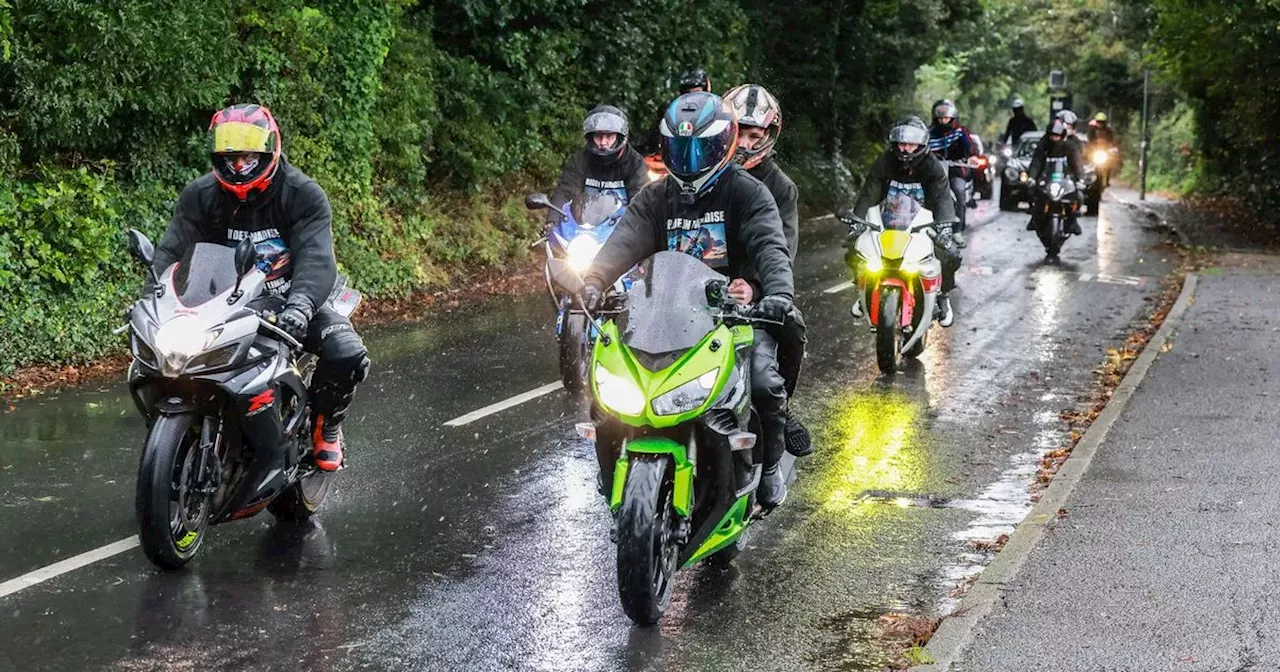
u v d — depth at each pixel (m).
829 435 9.95
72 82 12.24
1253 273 18.98
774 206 6.73
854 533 7.64
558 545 7.30
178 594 6.45
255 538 7.35
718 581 6.82
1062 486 8.30
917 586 6.79
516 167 20.38
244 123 6.89
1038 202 21.06
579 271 10.82
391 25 16.81
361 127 16.58
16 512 7.68
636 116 24.20
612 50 23.03
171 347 6.36
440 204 18.62
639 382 5.93
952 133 18.19
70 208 12.37
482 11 20.30
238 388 6.55
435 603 6.41
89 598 6.37
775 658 5.83
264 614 6.22
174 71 13.15
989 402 11.06
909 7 35.12
